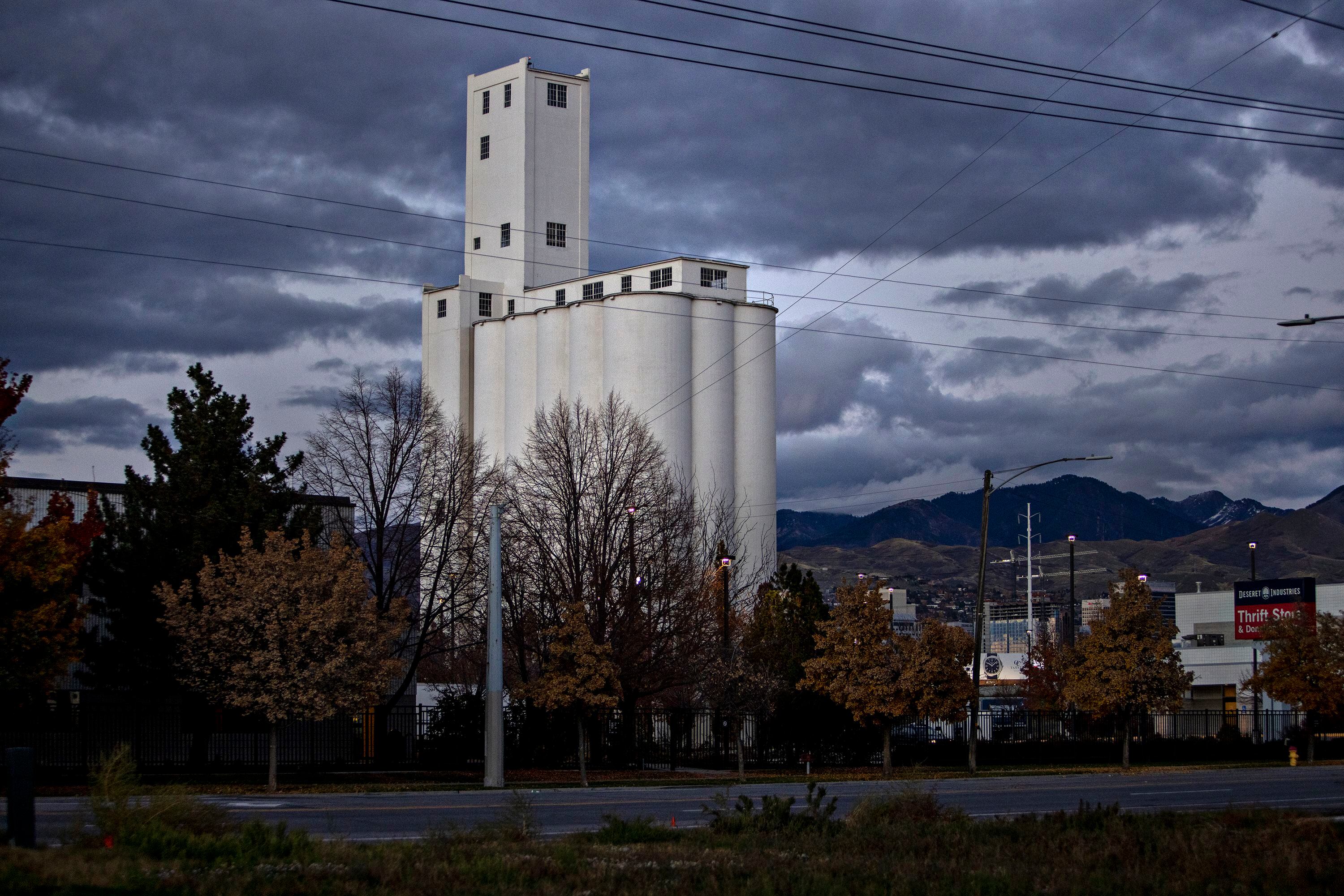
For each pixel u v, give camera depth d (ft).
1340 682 174.09
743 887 47.83
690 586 156.66
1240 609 254.88
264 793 99.25
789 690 158.10
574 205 319.68
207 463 126.21
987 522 155.74
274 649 104.88
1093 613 206.39
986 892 47.91
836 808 88.94
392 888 45.93
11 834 50.55
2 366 102.99
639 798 98.02
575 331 279.69
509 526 154.20
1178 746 181.37
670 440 267.80
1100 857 55.62
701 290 285.02
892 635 144.56
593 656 121.80
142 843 53.06
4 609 98.73
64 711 131.34
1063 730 202.39
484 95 324.19
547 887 46.65
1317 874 50.11
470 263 322.55
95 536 116.26
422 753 140.77
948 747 165.48
